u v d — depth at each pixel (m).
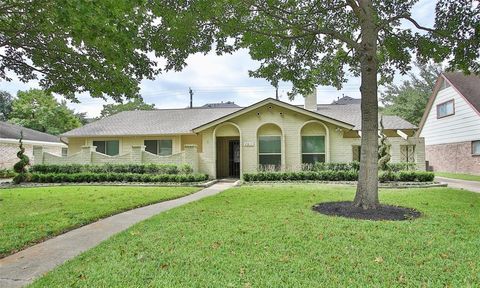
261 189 11.82
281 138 16.98
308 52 10.66
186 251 4.46
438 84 22.23
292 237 5.05
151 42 8.76
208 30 8.91
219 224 6.01
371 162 7.46
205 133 17.62
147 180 15.04
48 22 7.27
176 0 7.71
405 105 31.78
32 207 8.33
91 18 5.72
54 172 16.45
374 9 8.34
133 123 21.23
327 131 16.53
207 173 17.42
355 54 9.91
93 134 19.88
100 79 9.04
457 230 5.43
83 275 3.71
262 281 3.44
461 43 8.91
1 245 5.02
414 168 15.11
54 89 10.08
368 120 7.58
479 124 18.16
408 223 5.95
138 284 3.43
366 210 7.16
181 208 7.92
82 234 5.85
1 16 7.79
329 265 3.88
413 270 3.70
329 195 9.91
